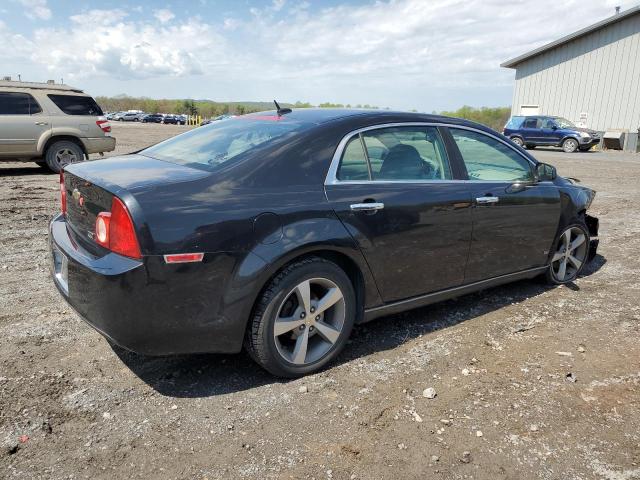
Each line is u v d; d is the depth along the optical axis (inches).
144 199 102.9
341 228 121.5
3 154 419.5
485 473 93.0
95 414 106.7
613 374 128.6
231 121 154.5
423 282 143.6
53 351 131.6
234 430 103.1
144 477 89.7
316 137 125.6
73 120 444.8
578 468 94.9
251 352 117.6
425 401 115.0
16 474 88.8
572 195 185.9
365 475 91.7
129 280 100.4
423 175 142.8
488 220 154.9
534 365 132.4
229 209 108.1
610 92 1104.2
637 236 278.1
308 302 120.3
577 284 195.8
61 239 122.5
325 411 110.3
